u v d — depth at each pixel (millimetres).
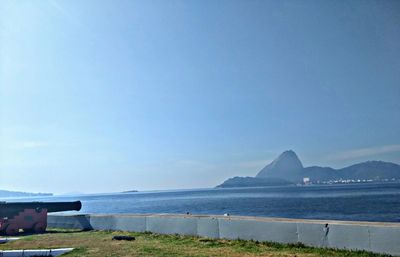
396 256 7375
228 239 10664
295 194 119375
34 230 15898
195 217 11734
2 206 15484
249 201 80312
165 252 9305
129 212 60062
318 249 8625
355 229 8117
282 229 9508
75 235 13508
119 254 9266
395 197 73062
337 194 103375
